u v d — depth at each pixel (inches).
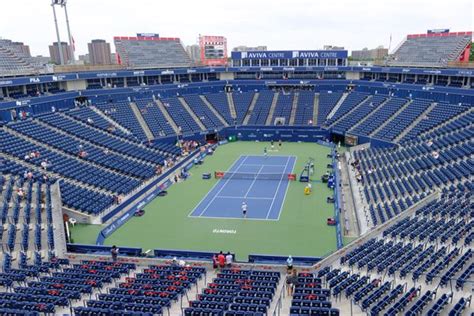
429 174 1622.8
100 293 847.7
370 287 824.3
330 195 1695.4
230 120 2898.6
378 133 2399.1
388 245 1061.8
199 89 3073.3
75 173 1710.1
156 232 1374.3
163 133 2551.7
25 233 1171.9
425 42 2938.0
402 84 2623.0
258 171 2076.8
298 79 3142.2
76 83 2492.6
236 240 1294.3
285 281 903.7
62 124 2134.6
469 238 995.9
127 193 1683.1
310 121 2815.0
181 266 1016.9
